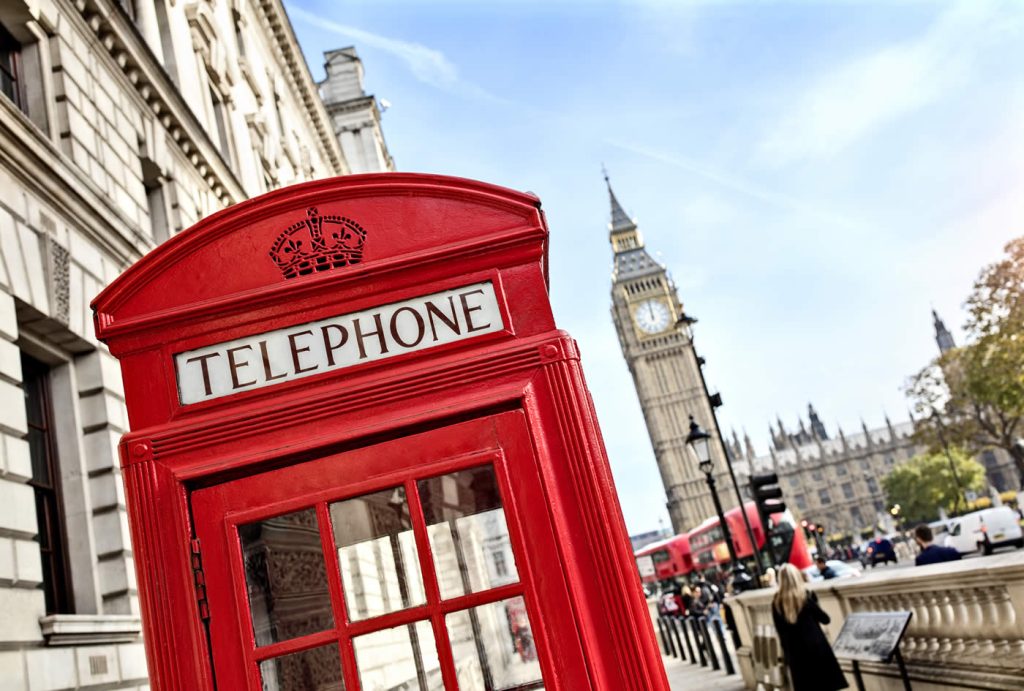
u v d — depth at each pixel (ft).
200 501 8.63
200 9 61.05
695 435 57.88
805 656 26.89
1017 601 19.04
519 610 8.42
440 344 9.11
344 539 8.57
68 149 33.42
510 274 9.36
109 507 31.19
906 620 22.70
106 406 32.04
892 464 538.06
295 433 8.83
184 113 48.29
